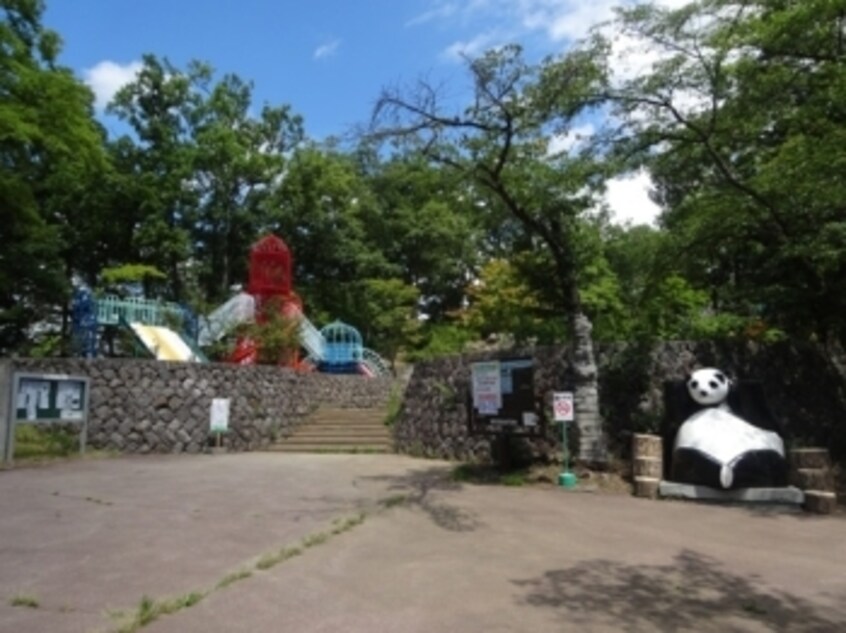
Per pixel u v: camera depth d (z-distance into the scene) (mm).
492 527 6672
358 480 9492
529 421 9898
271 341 17656
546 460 10297
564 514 7367
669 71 8906
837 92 8211
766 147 10180
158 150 27500
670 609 4340
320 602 4316
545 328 14383
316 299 29016
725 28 8758
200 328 18859
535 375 11242
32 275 19578
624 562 5449
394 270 29938
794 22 7988
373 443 14383
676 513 7508
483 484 9359
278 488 8664
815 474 7902
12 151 15516
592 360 10047
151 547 5512
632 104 9273
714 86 8898
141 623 3830
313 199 28609
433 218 29969
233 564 5070
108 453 12414
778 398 10477
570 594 4598
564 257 10258
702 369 9531
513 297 15164
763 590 4770
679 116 9273
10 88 14055
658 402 10430
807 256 9242
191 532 6078
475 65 8961
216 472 10195
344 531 6297
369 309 28234
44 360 13078
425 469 10836
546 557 5562
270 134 30953
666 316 13133
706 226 10031
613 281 13578
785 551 5910
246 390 14617
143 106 27875
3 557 5141
